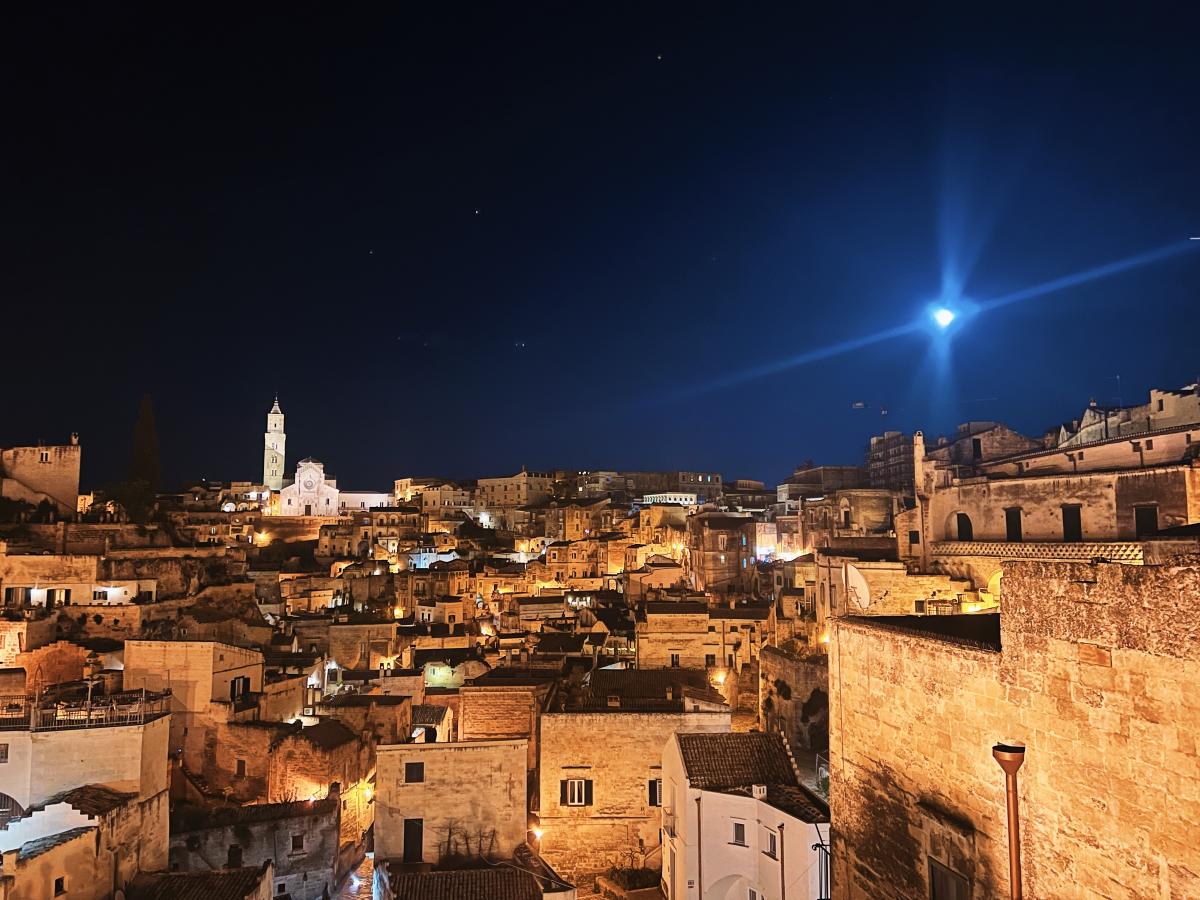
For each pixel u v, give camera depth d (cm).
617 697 5153
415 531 17188
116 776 4000
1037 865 1302
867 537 7625
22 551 8381
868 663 1859
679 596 9625
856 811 1891
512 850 4347
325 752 5228
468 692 5569
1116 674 1160
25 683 5534
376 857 4275
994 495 6022
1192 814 1028
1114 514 5178
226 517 13688
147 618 7644
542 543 16788
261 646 7925
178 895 3769
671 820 4231
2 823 3791
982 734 1455
